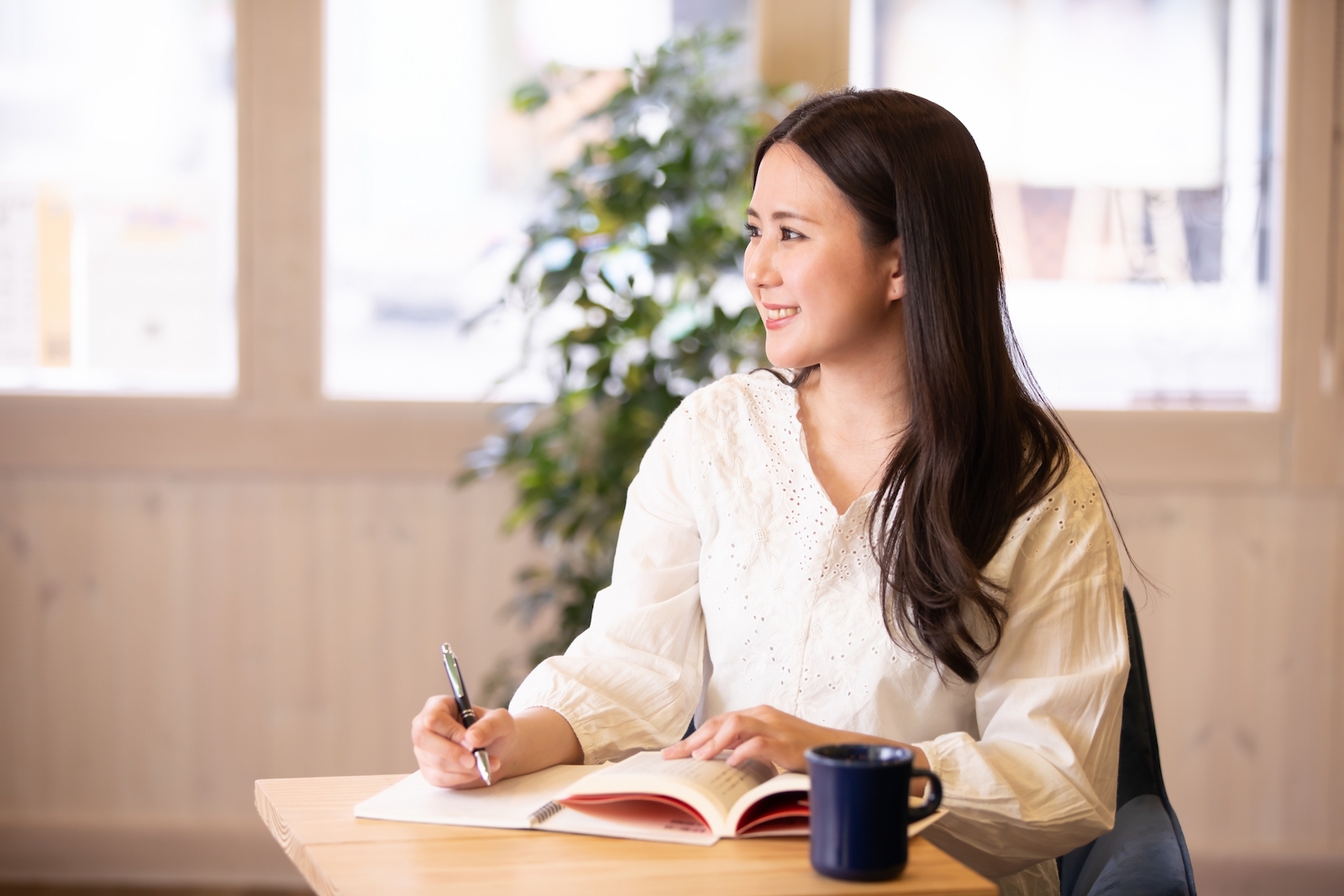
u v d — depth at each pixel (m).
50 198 2.70
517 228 2.76
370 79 2.72
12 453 2.66
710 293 2.44
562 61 2.74
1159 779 1.46
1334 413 2.72
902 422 1.35
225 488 2.70
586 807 1.06
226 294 2.72
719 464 1.40
